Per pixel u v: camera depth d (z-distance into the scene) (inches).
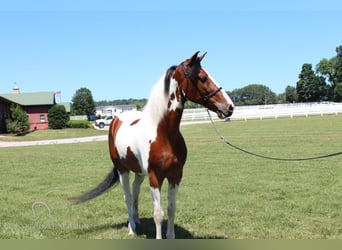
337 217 283.7
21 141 1379.2
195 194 369.4
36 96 2368.4
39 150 920.9
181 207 320.5
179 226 266.7
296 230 252.2
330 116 1706.4
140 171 227.6
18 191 416.5
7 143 1267.2
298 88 4037.9
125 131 238.2
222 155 657.6
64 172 546.6
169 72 202.4
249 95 4960.6
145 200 353.7
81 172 543.5
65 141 1258.6
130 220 254.2
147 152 205.8
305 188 382.0
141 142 211.0
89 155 761.6
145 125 210.5
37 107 2320.4
